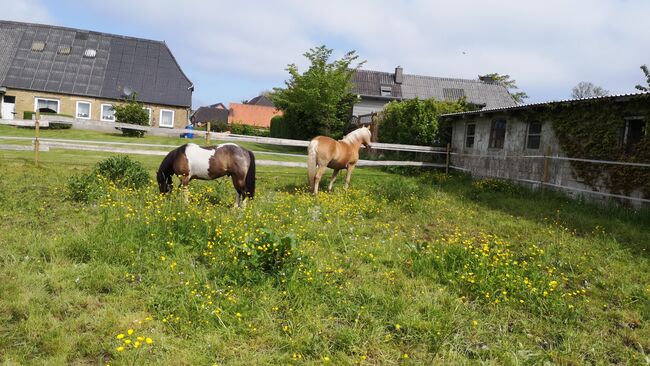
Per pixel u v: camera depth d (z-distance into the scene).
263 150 22.78
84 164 11.63
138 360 2.90
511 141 13.54
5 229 5.34
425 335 3.45
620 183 9.77
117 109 23.92
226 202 7.62
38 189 7.90
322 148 9.12
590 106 10.56
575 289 4.80
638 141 9.59
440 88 37.84
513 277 4.59
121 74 30.42
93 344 3.07
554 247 6.16
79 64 30.00
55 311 3.48
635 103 9.38
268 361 3.04
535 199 10.73
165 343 3.13
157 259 4.59
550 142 11.88
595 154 10.44
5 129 22.03
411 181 12.67
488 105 36.78
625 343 3.71
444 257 5.11
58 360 2.87
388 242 5.88
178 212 5.66
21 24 31.00
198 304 3.63
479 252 5.23
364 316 3.70
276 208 7.18
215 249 4.86
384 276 4.69
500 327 3.72
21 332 3.16
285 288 4.04
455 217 8.02
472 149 15.66
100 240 4.71
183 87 31.42
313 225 6.41
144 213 5.69
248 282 4.07
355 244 5.70
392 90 36.66
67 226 5.66
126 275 4.12
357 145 10.05
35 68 28.75
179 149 7.13
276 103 25.70
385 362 3.12
